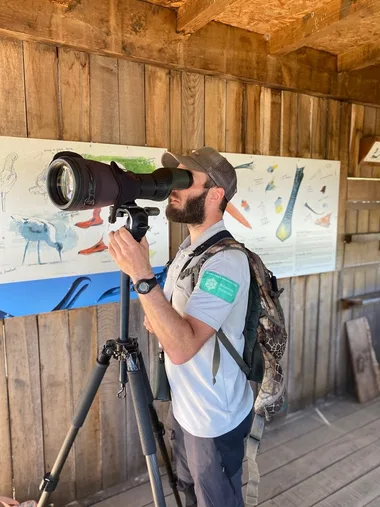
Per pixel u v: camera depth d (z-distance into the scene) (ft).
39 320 5.37
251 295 3.98
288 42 6.17
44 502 4.01
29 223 5.06
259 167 7.00
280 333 4.20
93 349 5.82
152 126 5.87
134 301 6.05
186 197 3.97
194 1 5.16
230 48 6.22
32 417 5.47
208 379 3.83
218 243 3.87
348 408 8.57
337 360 8.95
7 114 4.84
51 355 5.51
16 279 5.06
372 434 7.61
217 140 6.52
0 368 5.19
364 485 6.24
